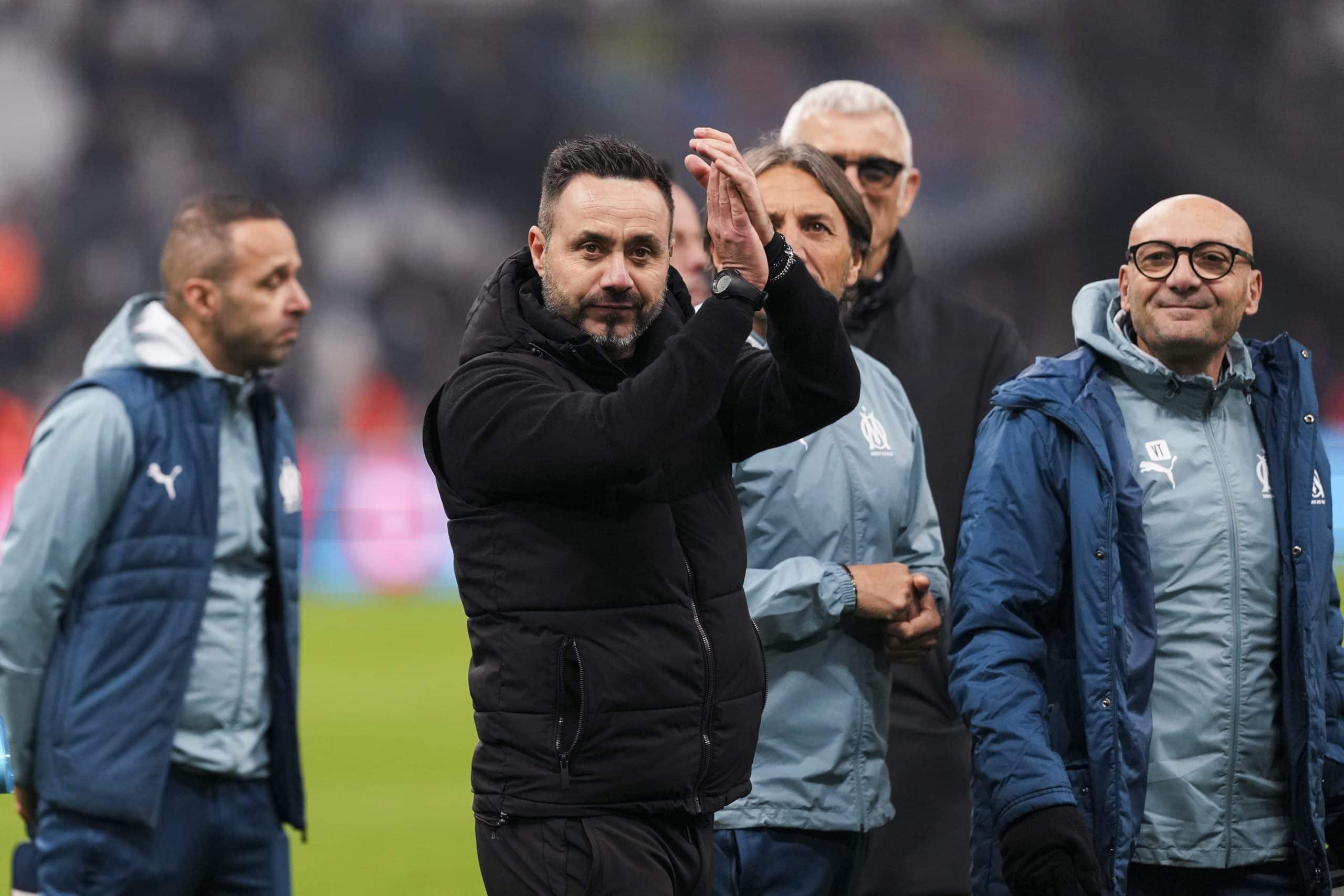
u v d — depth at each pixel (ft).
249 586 45.11
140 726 42.34
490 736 34.94
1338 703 41.50
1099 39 348.59
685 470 35.47
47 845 42.70
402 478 200.85
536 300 35.86
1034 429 40.37
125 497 42.86
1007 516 40.11
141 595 42.68
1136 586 39.40
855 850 42.73
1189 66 348.38
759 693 36.32
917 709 50.11
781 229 43.91
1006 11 349.61
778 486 42.83
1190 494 39.99
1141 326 41.09
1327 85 348.59
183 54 336.08
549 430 32.83
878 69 356.59
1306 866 39.45
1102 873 38.45
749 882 41.75
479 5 350.84
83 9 332.60
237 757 44.32
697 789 34.96
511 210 352.28
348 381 315.37
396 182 345.92
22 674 42.24
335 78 344.90
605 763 34.17
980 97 350.43
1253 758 39.65
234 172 337.93
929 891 49.34
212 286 45.19
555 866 34.19
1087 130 350.23
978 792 40.40
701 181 34.63
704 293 57.16
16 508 42.50
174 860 43.34
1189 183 348.59
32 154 328.29
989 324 54.08
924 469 46.32
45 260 322.14
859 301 53.47
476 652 35.65
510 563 34.47
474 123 350.43
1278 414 40.88
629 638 34.27
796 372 35.47
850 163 53.01
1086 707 38.88
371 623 165.48
